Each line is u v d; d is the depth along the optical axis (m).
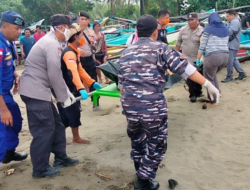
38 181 3.58
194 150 4.19
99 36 8.42
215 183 3.37
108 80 8.92
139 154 3.21
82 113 6.24
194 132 4.81
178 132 4.84
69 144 4.60
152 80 2.78
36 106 3.43
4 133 3.35
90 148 4.43
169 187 3.33
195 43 6.18
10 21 3.32
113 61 5.02
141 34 2.93
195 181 3.43
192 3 24.02
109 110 6.33
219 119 5.34
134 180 3.50
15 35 3.41
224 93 6.95
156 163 3.03
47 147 3.56
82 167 3.87
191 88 6.31
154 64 2.79
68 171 3.79
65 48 3.99
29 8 33.84
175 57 2.79
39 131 3.50
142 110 2.78
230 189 3.25
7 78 3.52
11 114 3.55
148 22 2.88
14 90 3.83
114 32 15.45
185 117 5.52
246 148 4.18
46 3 33.12
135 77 2.80
